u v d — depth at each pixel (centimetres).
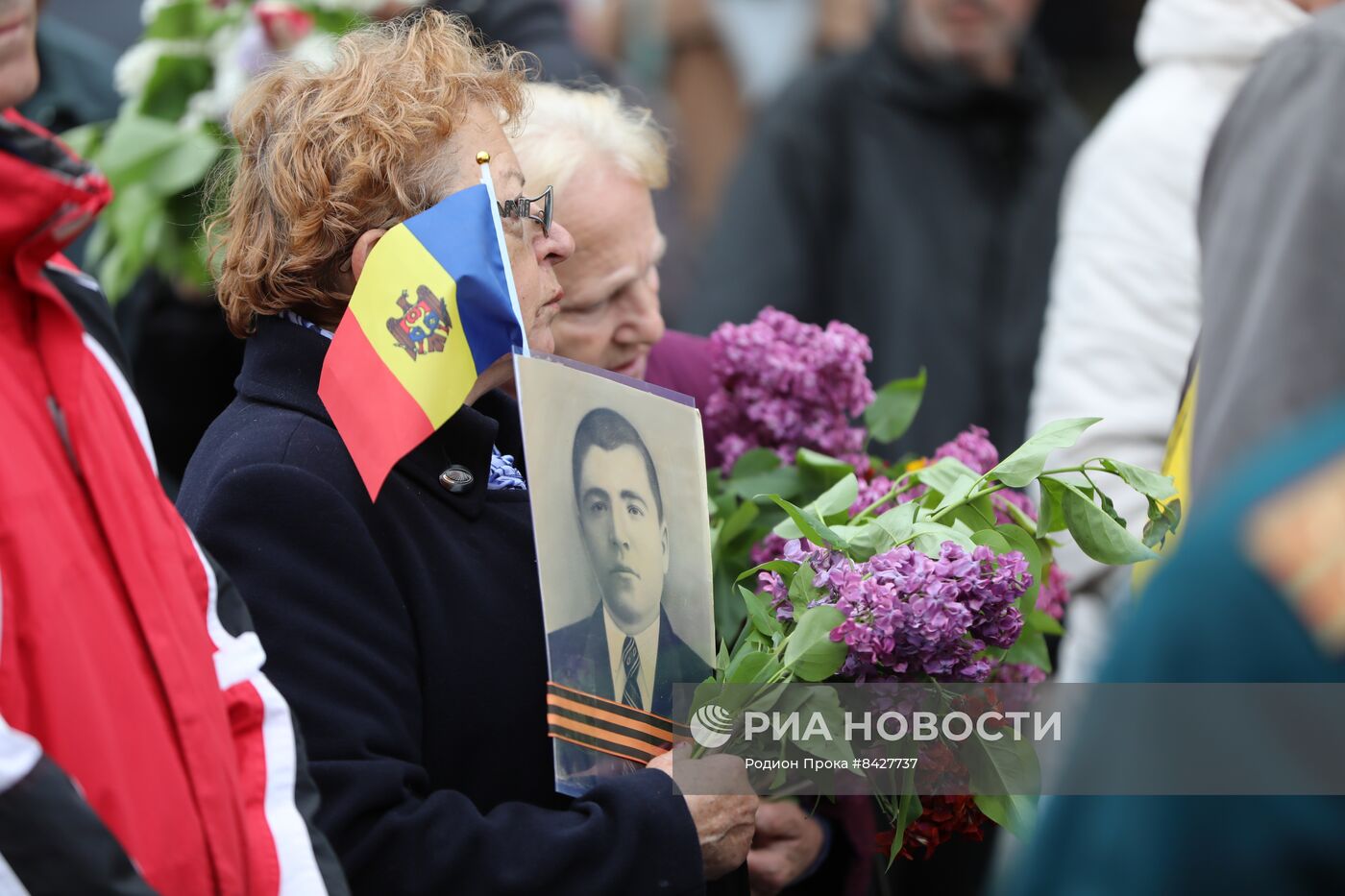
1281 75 275
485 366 292
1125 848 153
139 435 250
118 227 496
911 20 614
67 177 227
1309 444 158
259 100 306
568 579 282
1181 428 325
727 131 855
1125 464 306
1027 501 358
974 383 591
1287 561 151
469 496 302
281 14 498
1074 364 484
